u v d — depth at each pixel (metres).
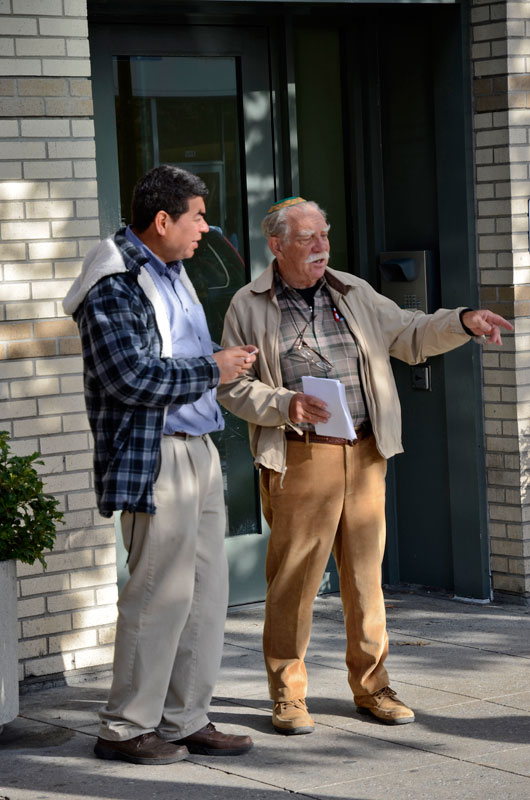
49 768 5.71
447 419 8.70
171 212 5.58
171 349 5.60
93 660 7.12
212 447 5.80
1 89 6.71
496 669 7.08
